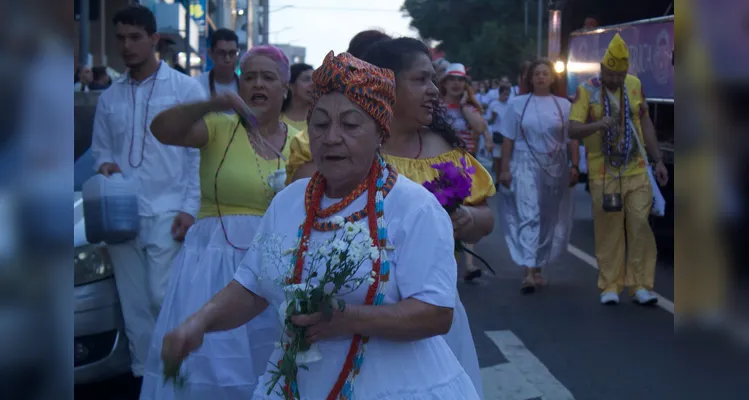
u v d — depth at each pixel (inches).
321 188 96.7
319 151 93.7
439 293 90.4
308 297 86.6
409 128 132.3
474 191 133.7
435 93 131.2
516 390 200.4
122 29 192.9
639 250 284.4
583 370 214.8
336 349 91.3
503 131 315.6
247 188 159.6
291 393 90.7
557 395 196.5
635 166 282.0
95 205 178.1
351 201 94.3
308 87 253.4
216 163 161.0
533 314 275.1
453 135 137.0
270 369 96.5
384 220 92.4
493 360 224.8
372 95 92.4
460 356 129.4
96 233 179.0
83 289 182.9
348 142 92.0
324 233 94.1
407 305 90.0
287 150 166.9
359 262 86.9
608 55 276.2
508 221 315.9
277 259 93.0
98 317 183.5
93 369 184.1
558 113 309.4
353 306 88.5
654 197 284.0
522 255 307.1
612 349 232.5
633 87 284.8
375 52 131.1
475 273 325.1
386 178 95.3
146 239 187.9
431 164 131.1
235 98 149.7
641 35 385.4
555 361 222.8
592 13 472.1
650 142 292.5
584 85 284.2
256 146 163.0
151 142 191.5
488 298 299.7
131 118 192.7
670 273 339.3
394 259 91.6
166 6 1051.3
